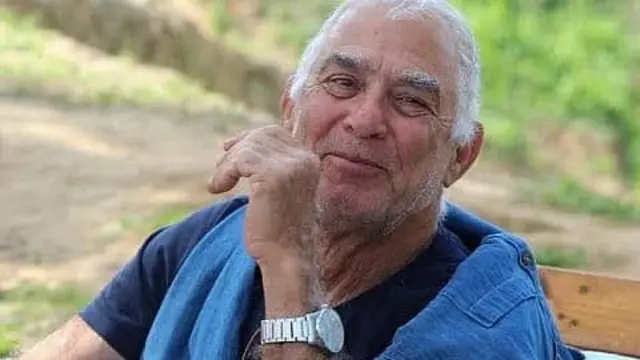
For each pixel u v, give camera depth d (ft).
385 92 9.04
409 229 9.36
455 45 9.23
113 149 44.86
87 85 54.65
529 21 77.77
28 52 57.26
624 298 11.82
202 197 39.09
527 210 45.37
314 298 8.68
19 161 41.57
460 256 9.59
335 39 9.24
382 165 9.02
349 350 9.20
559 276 12.12
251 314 9.45
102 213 36.17
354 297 9.37
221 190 8.86
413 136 9.03
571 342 12.03
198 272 9.92
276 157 8.78
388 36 9.11
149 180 40.68
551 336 9.33
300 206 8.74
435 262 9.49
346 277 9.42
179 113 53.26
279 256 8.66
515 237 9.73
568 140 69.72
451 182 9.57
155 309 10.44
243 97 63.10
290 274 8.63
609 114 73.51
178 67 62.28
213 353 9.36
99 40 61.21
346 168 9.04
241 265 9.59
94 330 10.48
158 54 62.03
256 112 60.18
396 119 9.04
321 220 9.18
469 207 43.93
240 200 10.45
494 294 8.99
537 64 75.82
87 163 42.16
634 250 39.81
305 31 71.67
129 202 37.70
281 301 8.59
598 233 42.70
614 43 78.07
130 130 48.11
